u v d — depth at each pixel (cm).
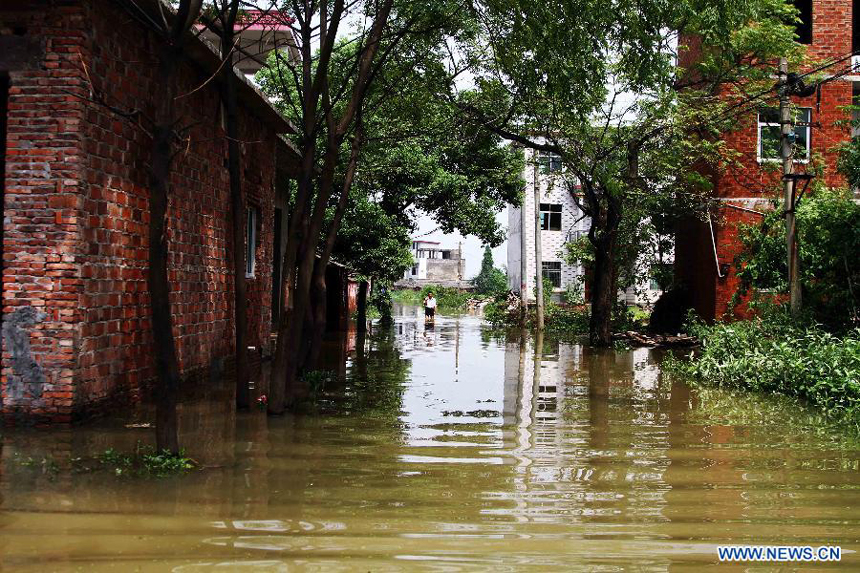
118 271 861
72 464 627
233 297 1298
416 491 578
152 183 623
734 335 1382
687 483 618
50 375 761
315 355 1202
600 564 432
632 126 1883
